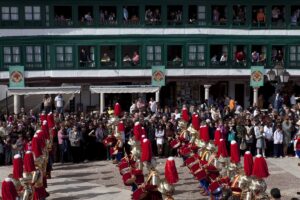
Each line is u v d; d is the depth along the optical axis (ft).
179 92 160.76
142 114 113.19
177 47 160.56
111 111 128.57
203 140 73.00
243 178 55.42
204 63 155.53
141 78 154.40
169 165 55.98
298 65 158.92
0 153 96.94
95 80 153.48
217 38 155.74
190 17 156.25
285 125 104.53
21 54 150.20
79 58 152.87
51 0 150.30
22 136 95.96
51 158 90.68
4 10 148.66
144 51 154.20
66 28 151.74
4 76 149.28
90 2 152.25
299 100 154.81
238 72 156.87
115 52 153.99
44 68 151.64
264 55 158.40
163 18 154.40
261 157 52.49
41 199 60.85
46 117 97.04
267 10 157.79
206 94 156.35
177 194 75.41
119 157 91.56
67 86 147.54
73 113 123.13
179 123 96.78
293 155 105.81
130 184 66.39
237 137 101.14
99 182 83.51
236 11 157.89
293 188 79.25
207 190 71.20
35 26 150.61
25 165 58.85
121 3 153.17
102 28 153.07
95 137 101.71
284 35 158.30
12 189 49.73
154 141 103.45
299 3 158.10
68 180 84.99
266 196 52.75
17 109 142.00
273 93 162.30
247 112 120.37
